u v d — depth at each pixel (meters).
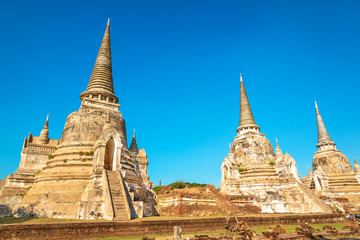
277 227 21.28
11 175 33.69
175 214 27.69
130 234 18.11
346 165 55.12
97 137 32.19
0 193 32.72
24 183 33.97
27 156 36.47
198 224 21.27
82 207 22.81
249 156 45.25
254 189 41.22
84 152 30.42
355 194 51.06
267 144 47.06
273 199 37.09
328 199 41.19
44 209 24.95
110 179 25.91
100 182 26.06
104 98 38.69
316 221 28.81
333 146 58.44
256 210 35.94
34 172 35.69
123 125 36.66
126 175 29.97
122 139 33.94
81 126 32.62
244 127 50.03
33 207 25.14
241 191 42.44
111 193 23.97
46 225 15.95
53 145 38.50
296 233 20.52
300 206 36.31
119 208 22.38
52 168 30.06
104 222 17.55
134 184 30.86
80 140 31.66
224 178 45.38
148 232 18.80
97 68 40.84
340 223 30.06
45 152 37.56
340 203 42.88
